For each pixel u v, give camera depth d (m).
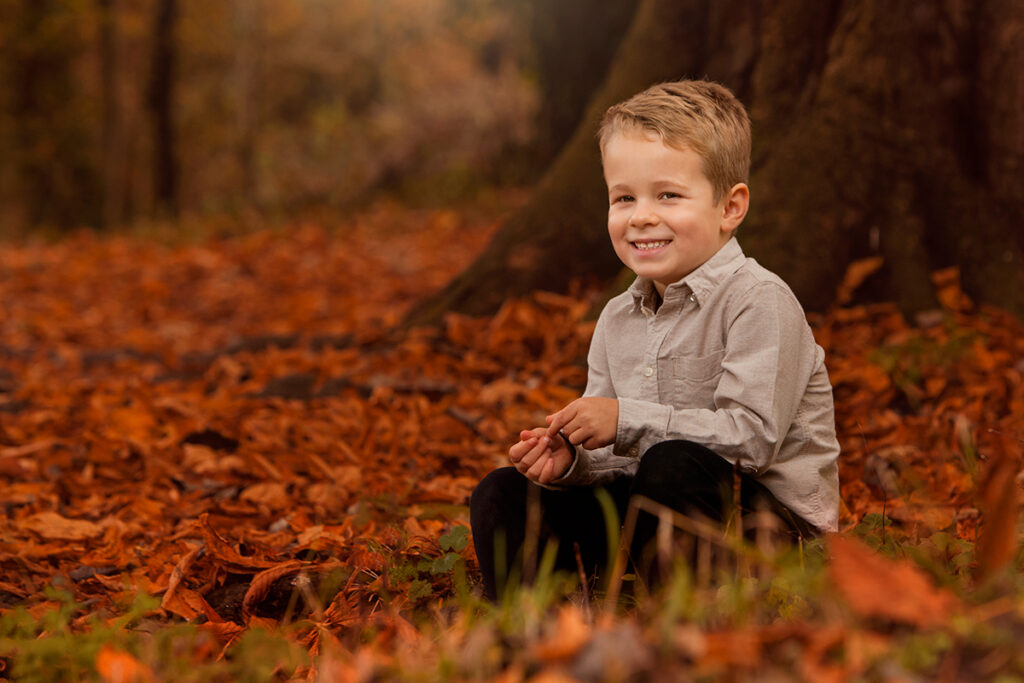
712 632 1.42
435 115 19.28
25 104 22.27
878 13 4.58
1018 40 4.42
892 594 1.32
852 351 4.11
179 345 7.12
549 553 1.86
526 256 5.18
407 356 4.90
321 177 22.67
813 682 1.25
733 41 4.93
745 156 2.38
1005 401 3.65
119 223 20.47
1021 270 4.42
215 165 28.86
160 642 1.97
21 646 2.02
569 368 4.34
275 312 8.13
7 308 9.05
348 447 3.88
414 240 11.37
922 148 4.55
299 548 2.91
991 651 1.29
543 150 10.55
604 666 1.30
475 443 3.91
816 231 4.46
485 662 1.51
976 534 2.15
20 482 3.96
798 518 2.25
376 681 1.53
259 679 1.85
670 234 2.26
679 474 2.09
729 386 2.20
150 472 3.89
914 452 3.29
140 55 23.88
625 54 5.27
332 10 30.56
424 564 2.46
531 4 10.06
